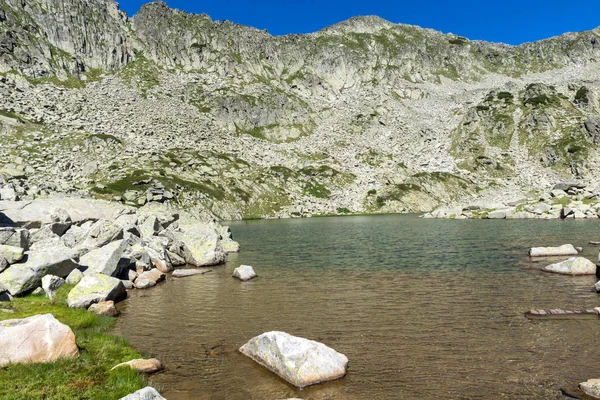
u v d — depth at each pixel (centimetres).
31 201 3778
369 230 6994
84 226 3444
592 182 13600
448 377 1188
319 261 3644
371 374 1225
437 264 3244
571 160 15338
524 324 1656
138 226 3981
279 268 3316
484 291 2256
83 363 1220
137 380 1127
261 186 14138
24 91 16188
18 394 968
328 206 14000
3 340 1171
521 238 4856
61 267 2248
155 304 2183
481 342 1466
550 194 9962
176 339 1600
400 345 1462
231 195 12825
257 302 2186
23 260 2212
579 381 1134
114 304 2180
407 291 2328
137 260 3044
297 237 6075
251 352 1394
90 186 10800
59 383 1059
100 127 15438
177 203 11069
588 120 16600
